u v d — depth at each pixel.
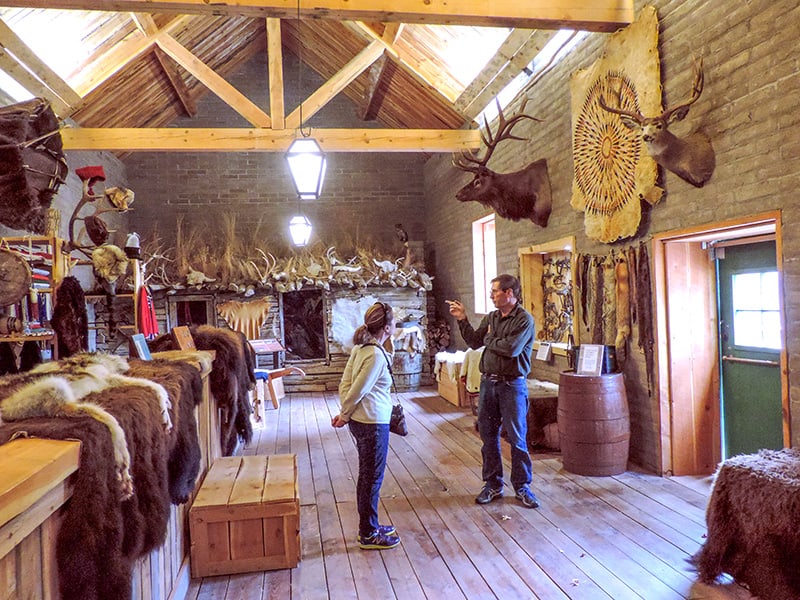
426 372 9.53
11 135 3.49
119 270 4.76
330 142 6.96
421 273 9.52
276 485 3.17
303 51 10.09
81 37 6.11
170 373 2.37
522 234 6.54
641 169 4.20
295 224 7.48
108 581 1.38
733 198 3.45
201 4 3.85
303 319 9.40
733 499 2.72
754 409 3.98
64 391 1.59
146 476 1.68
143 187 10.41
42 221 4.04
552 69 5.64
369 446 3.14
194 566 2.90
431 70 7.53
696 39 3.70
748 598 2.62
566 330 5.98
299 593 2.74
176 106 9.62
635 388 4.55
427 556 3.12
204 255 9.09
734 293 4.14
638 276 4.43
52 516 1.34
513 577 2.87
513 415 3.81
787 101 3.05
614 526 3.43
